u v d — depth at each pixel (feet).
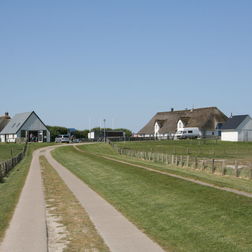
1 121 380.37
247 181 77.66
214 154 187.93
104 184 83.87
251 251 33.88
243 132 285.43
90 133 379.76
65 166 140.15
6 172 111.34
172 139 322.75
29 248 36.70
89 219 49.19
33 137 334.03
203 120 335.67
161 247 36.35
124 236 40.57
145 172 91.61
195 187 64.95
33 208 57.16
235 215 44.83
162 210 52.26
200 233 40.06
